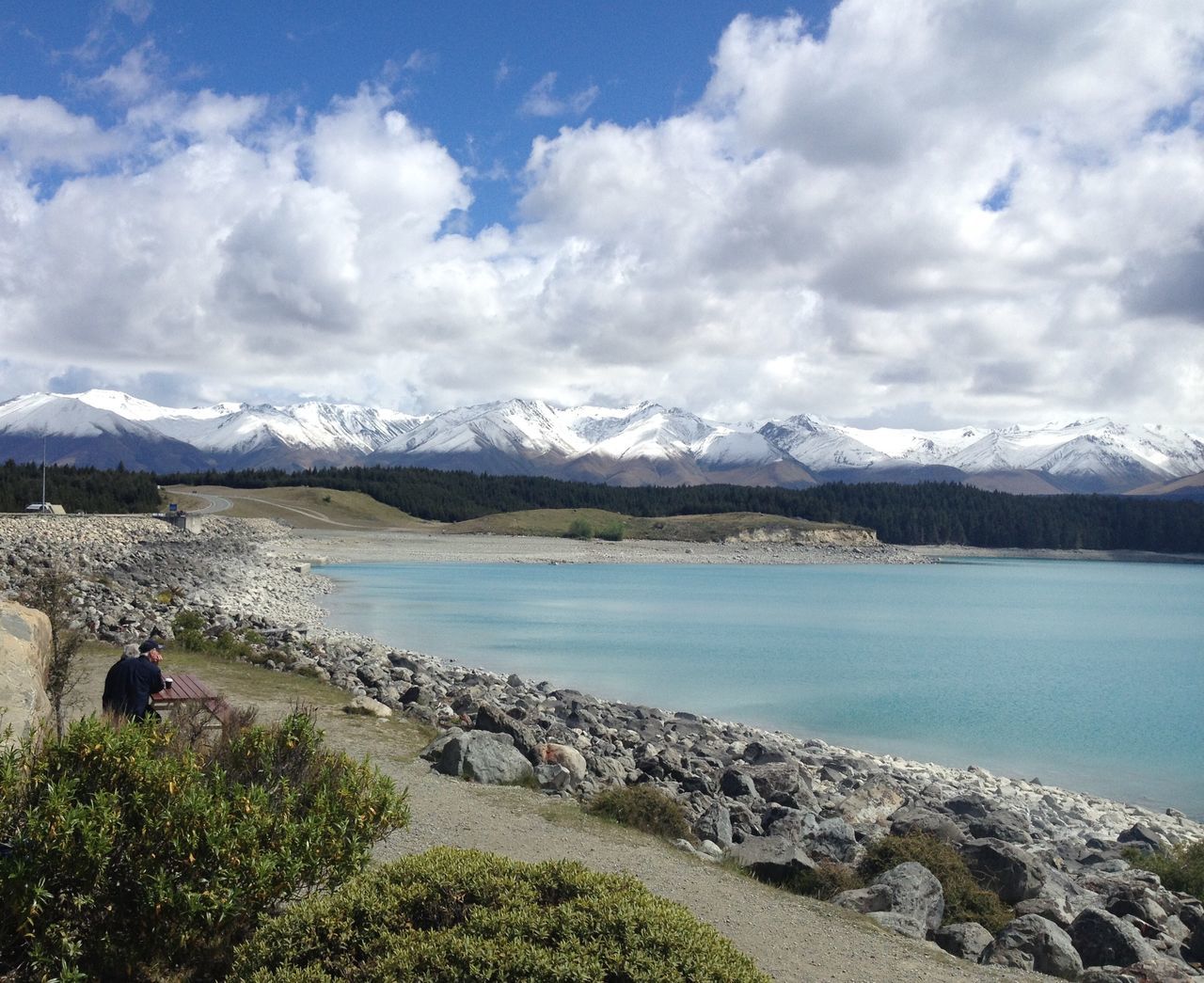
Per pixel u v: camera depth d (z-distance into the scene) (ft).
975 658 196.44
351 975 18.74
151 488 609.83
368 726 66.39
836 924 37.40
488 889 20.81
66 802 21.58
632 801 50.52
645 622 240.53
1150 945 41.91
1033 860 49.14
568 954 18.47
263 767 29.12
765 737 109.60
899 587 450.71
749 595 356.79
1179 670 185.47
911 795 82.17
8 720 28.71
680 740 97.45
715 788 72.23
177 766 24.53
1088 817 83.51
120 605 121.90
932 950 35.86
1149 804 92.68
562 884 21.11
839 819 56.39
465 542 602.03
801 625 251.19
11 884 20.30
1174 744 118.73
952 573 615.57
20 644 36.52
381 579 355.77
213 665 86.28
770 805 61.46
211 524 477.36
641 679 153.38
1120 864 62.54
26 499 494.18
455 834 42.42
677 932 19.26
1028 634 249.14
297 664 91.25
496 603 275.59
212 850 22.90
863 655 193.98
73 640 49.52
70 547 239.91
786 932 35.32
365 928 19.74
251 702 70.74
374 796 27.55
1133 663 194.70
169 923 22.40
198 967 23.21
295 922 19.88
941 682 162.71
